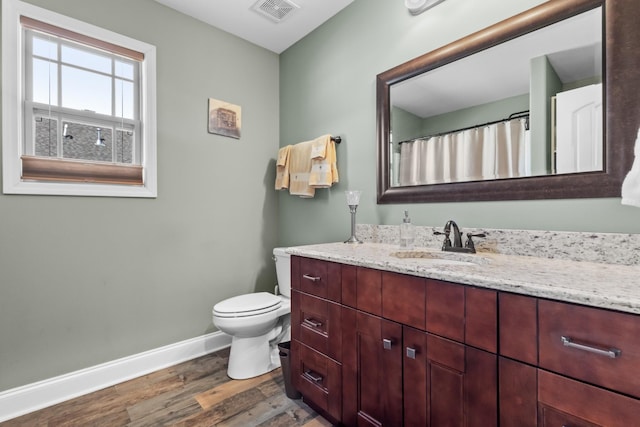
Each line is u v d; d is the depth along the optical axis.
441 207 1.60
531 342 0.80
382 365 1.17
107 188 1.85
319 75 2.33
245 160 2.52
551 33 1.23
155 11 2.04
